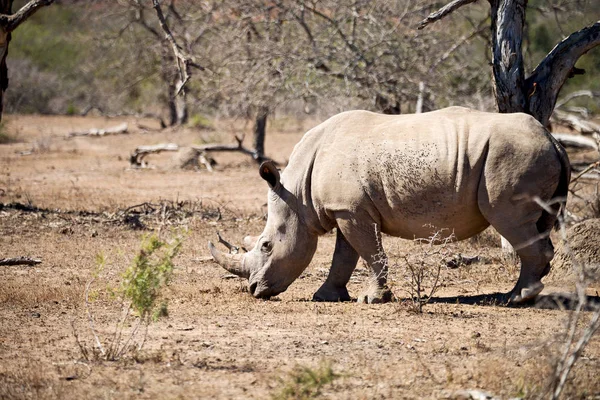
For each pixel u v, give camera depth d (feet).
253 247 129.70
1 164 354.74
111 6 492.95
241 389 82.53
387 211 119.44
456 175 113.19
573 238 133.49
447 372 86.02
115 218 207.31
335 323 109.50
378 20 273.33
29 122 574.15
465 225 116.67
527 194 111.14
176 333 104.83
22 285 135.64
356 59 263.08
